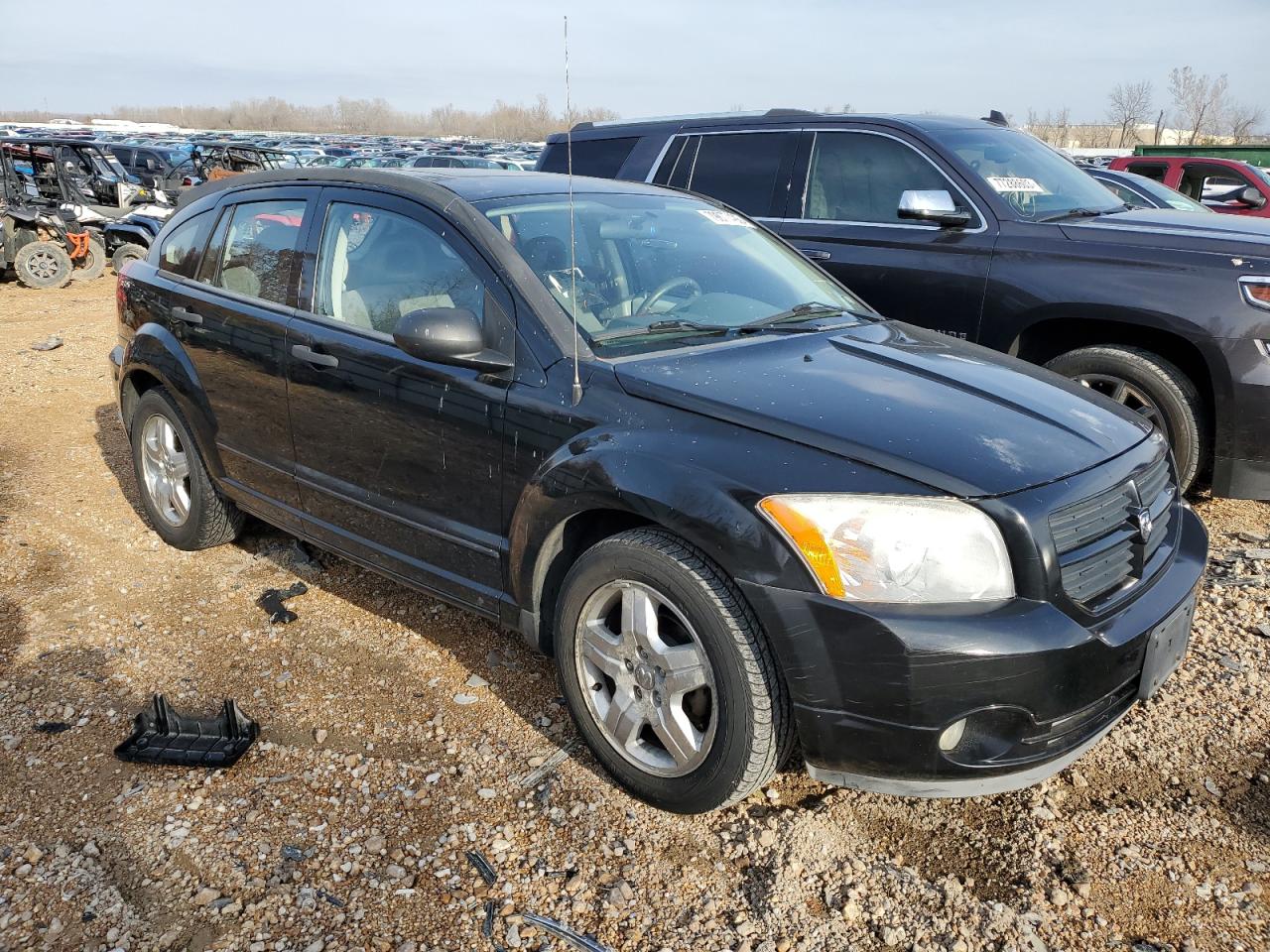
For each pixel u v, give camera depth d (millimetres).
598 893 2453
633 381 2775
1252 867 2529
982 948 2295
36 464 5812
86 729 3131
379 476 3406
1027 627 2283
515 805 2768
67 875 2506
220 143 18922
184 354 4164
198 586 4152
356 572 4277
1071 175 5660
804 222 5711
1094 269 4699
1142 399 4684
